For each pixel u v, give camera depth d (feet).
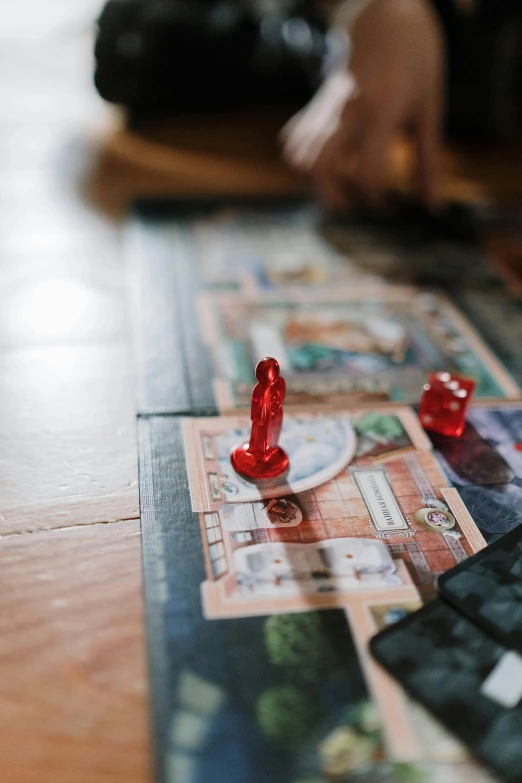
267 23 4.87
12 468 2.24
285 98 5.27
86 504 2.13
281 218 3.90
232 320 3.05
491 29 4.55
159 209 3.87
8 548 1.96
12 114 4.78
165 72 4.65
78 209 3.79
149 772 1.49
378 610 1.83
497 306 3.29
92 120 4.81
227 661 1.70
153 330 2.94
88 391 2.58
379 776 1.49
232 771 1.49
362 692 1.65
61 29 6.47
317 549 2.00
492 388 2.75
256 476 2.23
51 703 1.60
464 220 4.01
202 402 2.57
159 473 2.24
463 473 2.32
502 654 1.74
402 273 3.50
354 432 2.46
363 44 3.59
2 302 3.02
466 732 1.58
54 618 1.78
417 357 2.90
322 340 2.96
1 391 2.54
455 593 1.88
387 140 3.67
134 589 1.86
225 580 1.89
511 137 5.13
